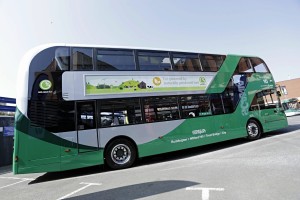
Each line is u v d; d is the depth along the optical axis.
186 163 7.52
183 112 9.20
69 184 6.31
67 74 7.53
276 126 11.81
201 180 5.20
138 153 8.09
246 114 10.92
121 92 8.17
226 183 4.82
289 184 4.42
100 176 6.91
